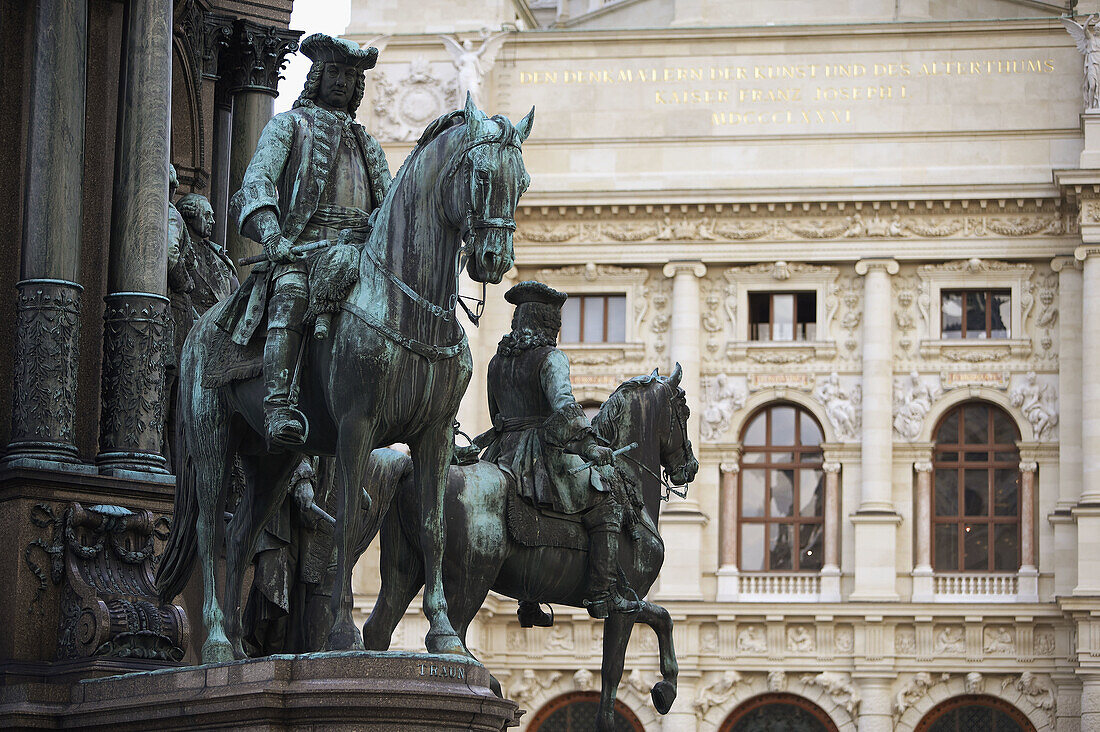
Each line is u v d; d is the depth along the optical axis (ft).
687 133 196.13
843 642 181.88
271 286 40.98
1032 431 185.47
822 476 188.85
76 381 50.75
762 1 204.33
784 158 194.80
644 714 182.39
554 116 198.29
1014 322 187.73
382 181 43.70
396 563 45.68
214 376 42.16
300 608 47.70
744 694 182.39
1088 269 183.73
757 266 191.83
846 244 189.78
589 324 195.00
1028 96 192.03
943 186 187.42
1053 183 186.19
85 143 54.08
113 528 48.96
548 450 50.98
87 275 53.42
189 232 60.08
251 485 43.45
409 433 40.24
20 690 42.98
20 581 47.73
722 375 190.60
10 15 53.52
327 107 43.73
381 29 197.98
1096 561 178.81
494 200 38.47
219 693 38.14
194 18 65.16
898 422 188.14
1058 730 177.99
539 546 50.55
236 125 67.67
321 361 39.91
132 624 47.14
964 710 180.65
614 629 51.88
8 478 48.42
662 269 193.16
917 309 189.78
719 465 189.47
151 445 51.65
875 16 203.00
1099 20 188.55
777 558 188.44
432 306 39.65
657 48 198.08
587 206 192.65
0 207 52.49
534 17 239.71
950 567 186.39
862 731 179.83
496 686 41.39
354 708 37.09
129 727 40.70
